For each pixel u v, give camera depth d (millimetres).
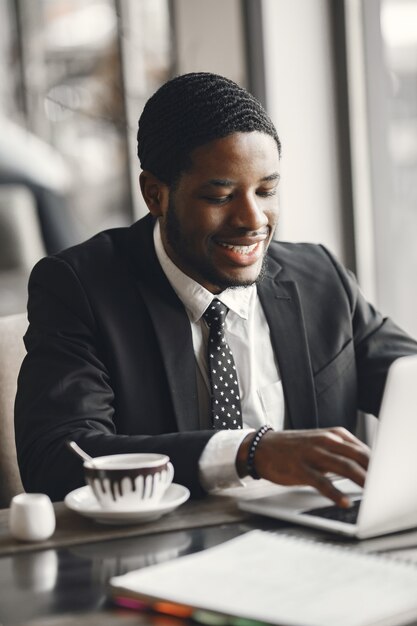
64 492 1584
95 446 1578
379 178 3451
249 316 1934
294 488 1507
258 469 1456
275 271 2033
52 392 1736
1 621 1035
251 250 1798
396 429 1241
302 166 3492
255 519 1373
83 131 4426
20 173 4402
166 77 4027
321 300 2064
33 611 1062
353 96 3447
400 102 3322
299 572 1093
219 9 3670
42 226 4375
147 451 1531
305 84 3480
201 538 1296
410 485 1276
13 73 4543
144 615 1047
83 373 1767
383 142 3414
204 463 1484
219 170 1742
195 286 1849
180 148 1778
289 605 1000
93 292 1859
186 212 1788
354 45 3430
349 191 3502
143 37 4105
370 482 1241
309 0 3457
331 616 969
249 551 1167
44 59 4465
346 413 2027
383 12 3342
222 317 1863
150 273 1880
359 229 3494
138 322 1850
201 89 1790
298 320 1980
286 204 3479
